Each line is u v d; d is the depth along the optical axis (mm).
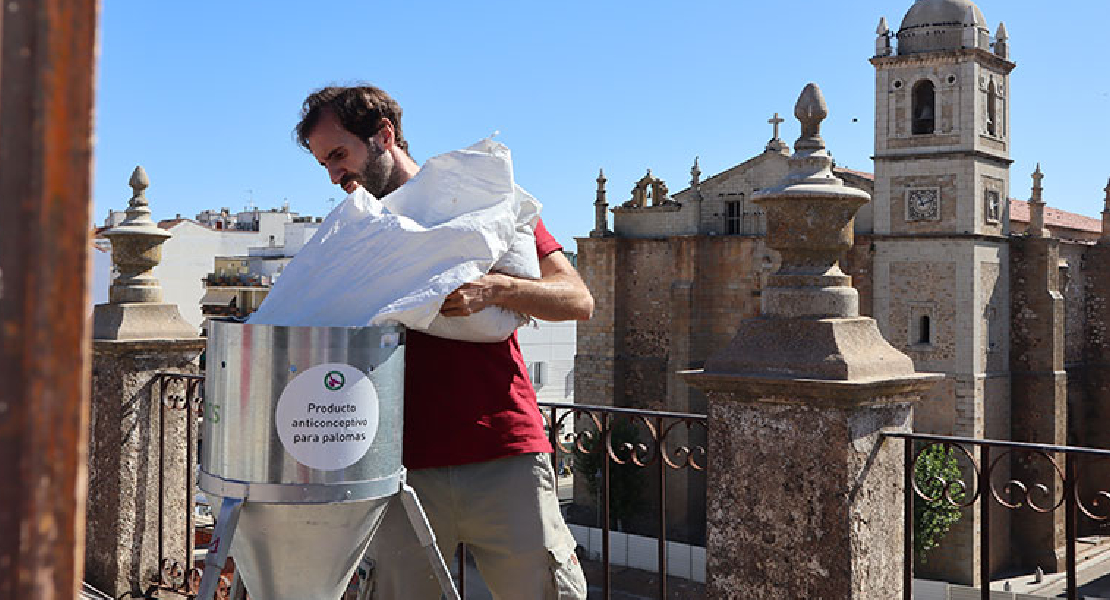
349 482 2002
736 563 3779
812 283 3678
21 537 712
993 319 36125
